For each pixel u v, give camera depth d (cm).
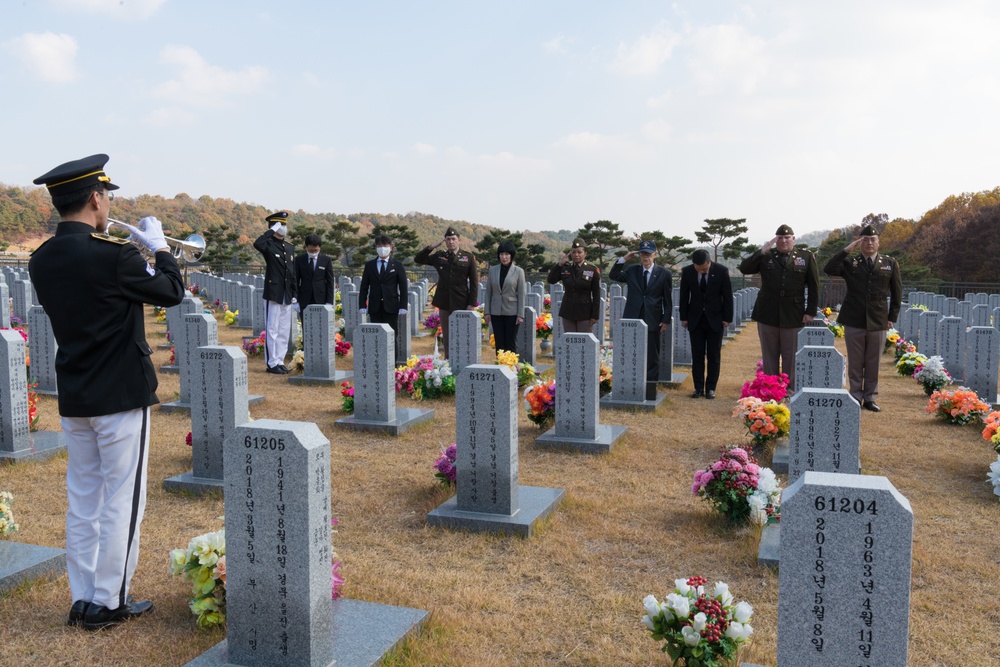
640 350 1028
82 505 407
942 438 862
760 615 432
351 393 955
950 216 5984
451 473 612
